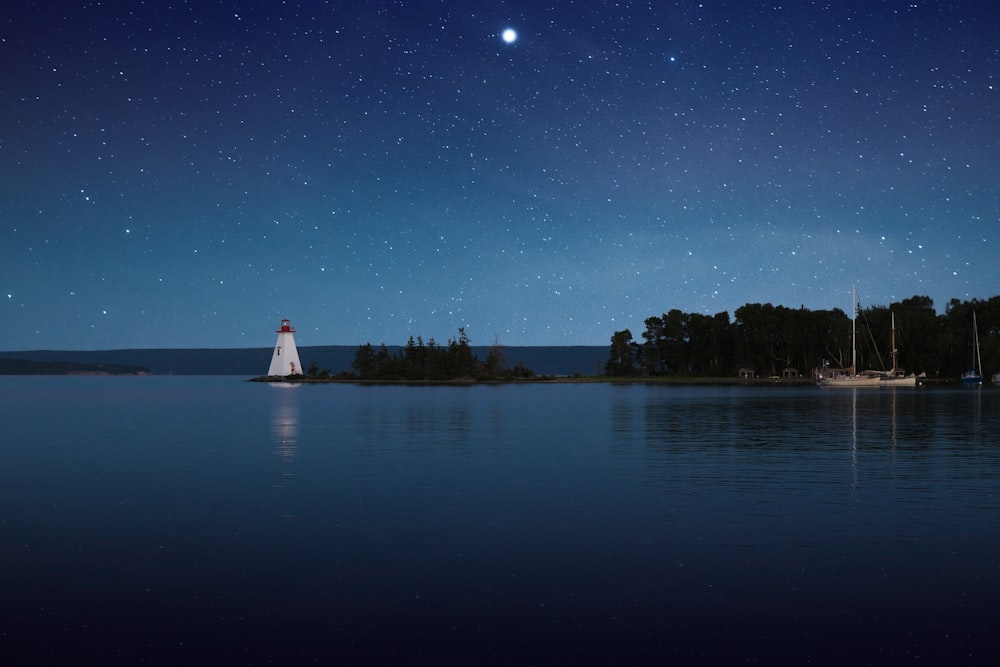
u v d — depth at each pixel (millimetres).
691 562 10070
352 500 14820
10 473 18781
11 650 7070
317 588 8938
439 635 7441
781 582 9125
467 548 10867
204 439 28438
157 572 9633
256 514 13398
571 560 10188
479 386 126812
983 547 10852
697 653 6980
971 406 55188
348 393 91375
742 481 17297
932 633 7445
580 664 6746
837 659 6836
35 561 10180
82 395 84875
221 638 7363
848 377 125750
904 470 19359
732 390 100375
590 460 21562
